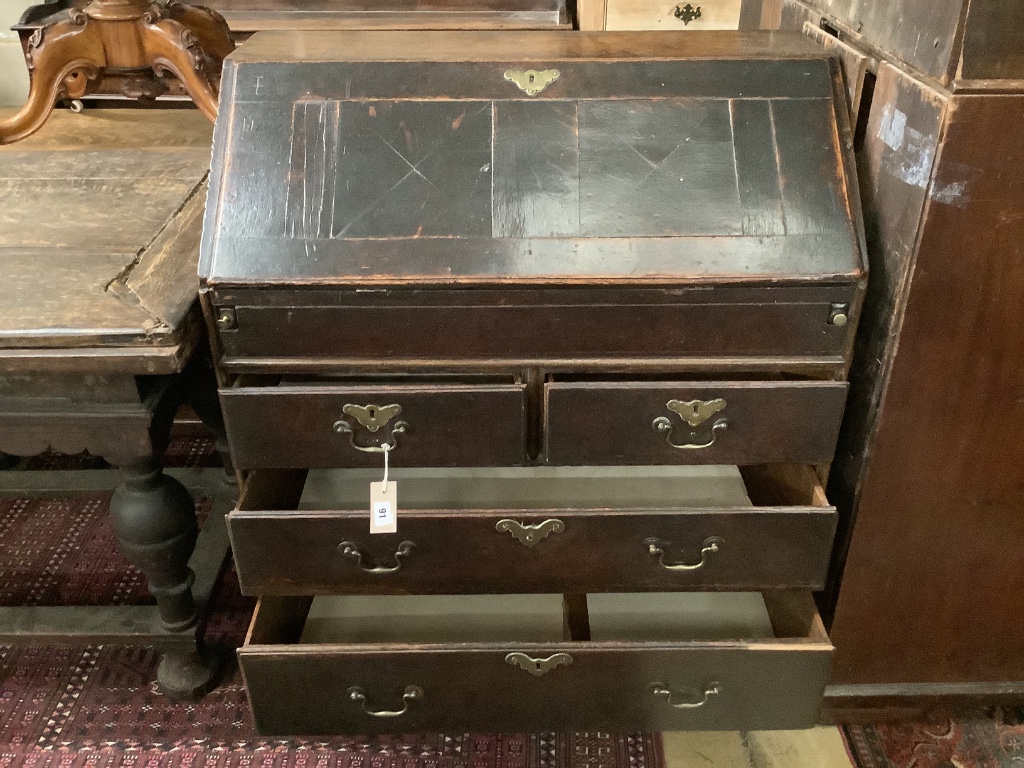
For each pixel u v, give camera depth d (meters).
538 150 1.15
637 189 1.14
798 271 1.10
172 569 1.35
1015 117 0.98
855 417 1.25
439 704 1.29
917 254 1.07
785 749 1.39
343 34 1.35
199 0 2.04
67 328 1.07
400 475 1.50
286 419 1.18
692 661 1.24
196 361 1.36
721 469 1.52
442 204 1.13
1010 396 1.16
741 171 1.14
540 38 1.32
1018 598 1.33
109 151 1.64
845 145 1.15
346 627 1.43
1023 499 1.24
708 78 1.17
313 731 1.32
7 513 1.89
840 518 1.32
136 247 1.28
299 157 1.14
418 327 1.14
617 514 1.21
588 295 1.12
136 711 1.45
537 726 1.32
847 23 1.27
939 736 1.42
